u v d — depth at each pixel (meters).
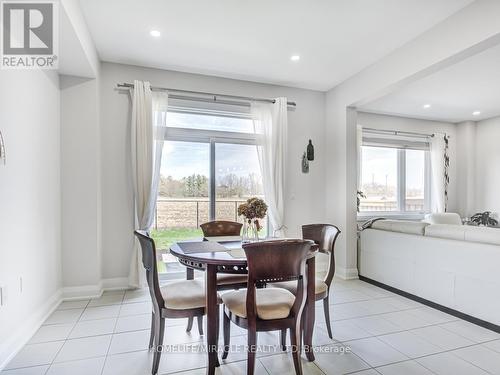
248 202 2.50
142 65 3.61
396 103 4.91
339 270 4.20
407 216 5.79
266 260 1.66
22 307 2.26
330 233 2.47
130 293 3.39
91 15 2.60
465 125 6.05
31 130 2.44
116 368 1.95
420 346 2.25
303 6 2.49
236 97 4.01
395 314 2.85
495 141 5.71
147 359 2.06
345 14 2.59
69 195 3.16
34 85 2.50
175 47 3.18
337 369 1.95
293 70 3.77
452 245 2.85
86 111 3.21
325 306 2.38
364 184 5.56
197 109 3.88
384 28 2.80
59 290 3.07
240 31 2.88
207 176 4.03
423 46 2.87
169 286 2.18
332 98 4.39
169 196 3.88
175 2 2.44
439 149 5.93
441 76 3.76
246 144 4.21
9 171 2.08
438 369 1.95
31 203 2.44
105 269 3.50
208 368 1.81
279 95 4.29
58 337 2.36
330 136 4.44
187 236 3.96
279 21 2.71
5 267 2.02
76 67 2.96
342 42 3.07
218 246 2.29
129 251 3.58
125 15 2.61
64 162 3.14
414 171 5.98
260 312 1.74
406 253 3.34
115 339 2.33
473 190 6.01
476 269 2.63
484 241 2.67
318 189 4.50
